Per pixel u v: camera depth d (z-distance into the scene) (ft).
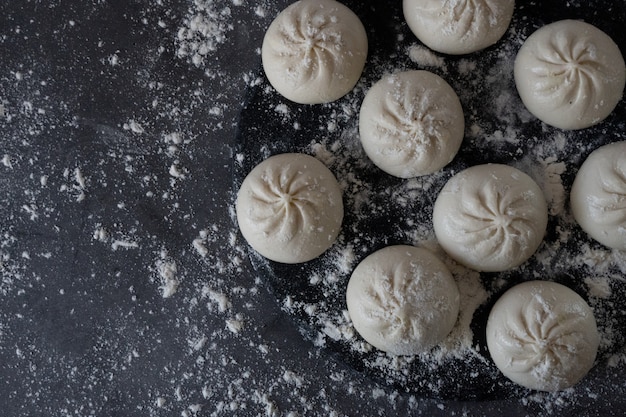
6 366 2.04
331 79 1.86
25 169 2.05
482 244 1.81
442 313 1.82
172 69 2.03
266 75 1.94
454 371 1.89
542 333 1.77
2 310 2.04
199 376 2.01
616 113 1.90
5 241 2.05
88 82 2.05
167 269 2.02
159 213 2.03
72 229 2.04
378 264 1.84
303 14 1.87
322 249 1.88
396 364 1.90
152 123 2.03
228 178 2.02
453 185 1.86
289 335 1.99
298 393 1.98
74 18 2.06
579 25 1.85
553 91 1.83
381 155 1.86
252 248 1.96
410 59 1.93
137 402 2.02
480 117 1.91
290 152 1.94
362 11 1.94
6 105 2.05
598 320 1.87
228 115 2.03
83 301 2.04
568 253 1.89
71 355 2.04
